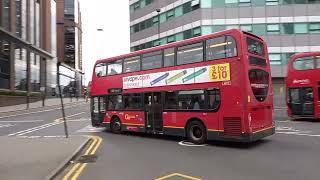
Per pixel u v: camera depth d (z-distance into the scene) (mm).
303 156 11594
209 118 14445
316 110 23656
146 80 17609
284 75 48094
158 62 16984
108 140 17000
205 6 50594
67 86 106688
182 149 13727
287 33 48500
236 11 49719
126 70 19047
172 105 16141
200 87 14812
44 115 39594
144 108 17719
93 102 21516
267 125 14758
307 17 48219
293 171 9492
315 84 23750
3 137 18516
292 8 48531
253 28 49219
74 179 9094
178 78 15852
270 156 11773
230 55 13781
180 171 9805
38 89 74438
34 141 16328
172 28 57062
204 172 9625
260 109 14195
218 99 14141
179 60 15867
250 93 13477
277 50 48500
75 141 15984
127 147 14578
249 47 13898
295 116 24672
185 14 54156
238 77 13469
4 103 54906
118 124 19625
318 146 13562
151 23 62719
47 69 82688
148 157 12141
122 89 19234
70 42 126688
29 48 68062
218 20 50094
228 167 10219
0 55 55250
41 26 78625
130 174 9555
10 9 58844
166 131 16422
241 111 13352
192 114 15133
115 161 11500
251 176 9047
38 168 10117
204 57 14734
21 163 10906
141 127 17891
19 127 25938
